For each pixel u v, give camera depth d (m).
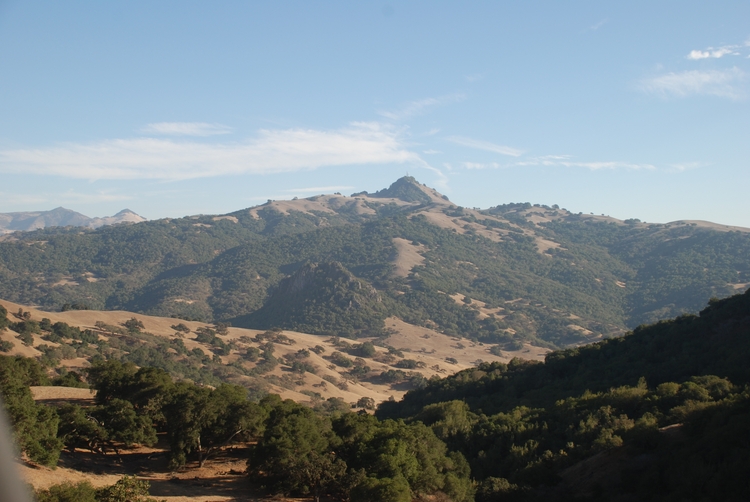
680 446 36.84
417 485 35.47
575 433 46.19
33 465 30.56
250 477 36.53
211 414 39.62
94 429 37.00
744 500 28.61
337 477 34.41
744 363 50.16
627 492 35.19
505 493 39.00
